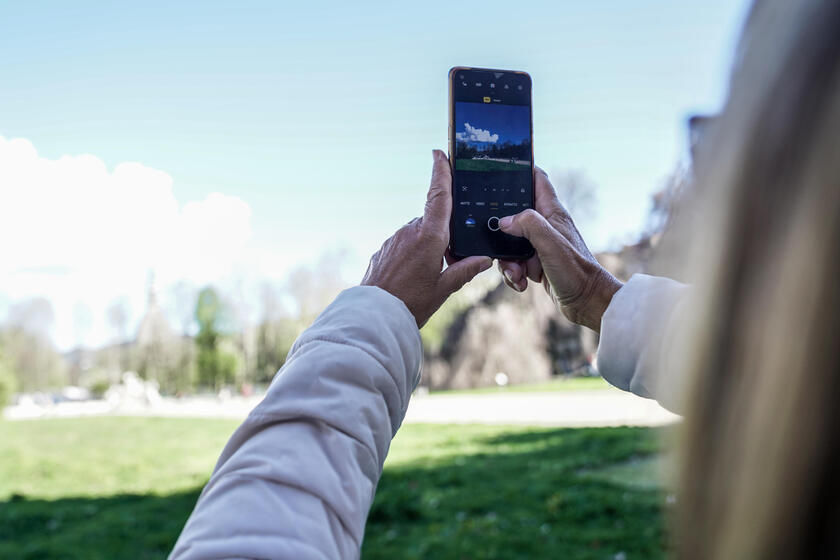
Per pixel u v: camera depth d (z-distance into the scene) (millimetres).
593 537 5621
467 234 1261
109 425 18812
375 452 700
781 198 267
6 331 53344
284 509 618
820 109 262
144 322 55281
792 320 256
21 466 11945
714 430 279
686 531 287
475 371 33344
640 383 810
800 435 251
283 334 48156
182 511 8055
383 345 744
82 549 6621
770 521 254
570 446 9766
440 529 6230
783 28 284
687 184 334
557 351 33844
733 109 297
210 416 21438
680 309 721
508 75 1349
